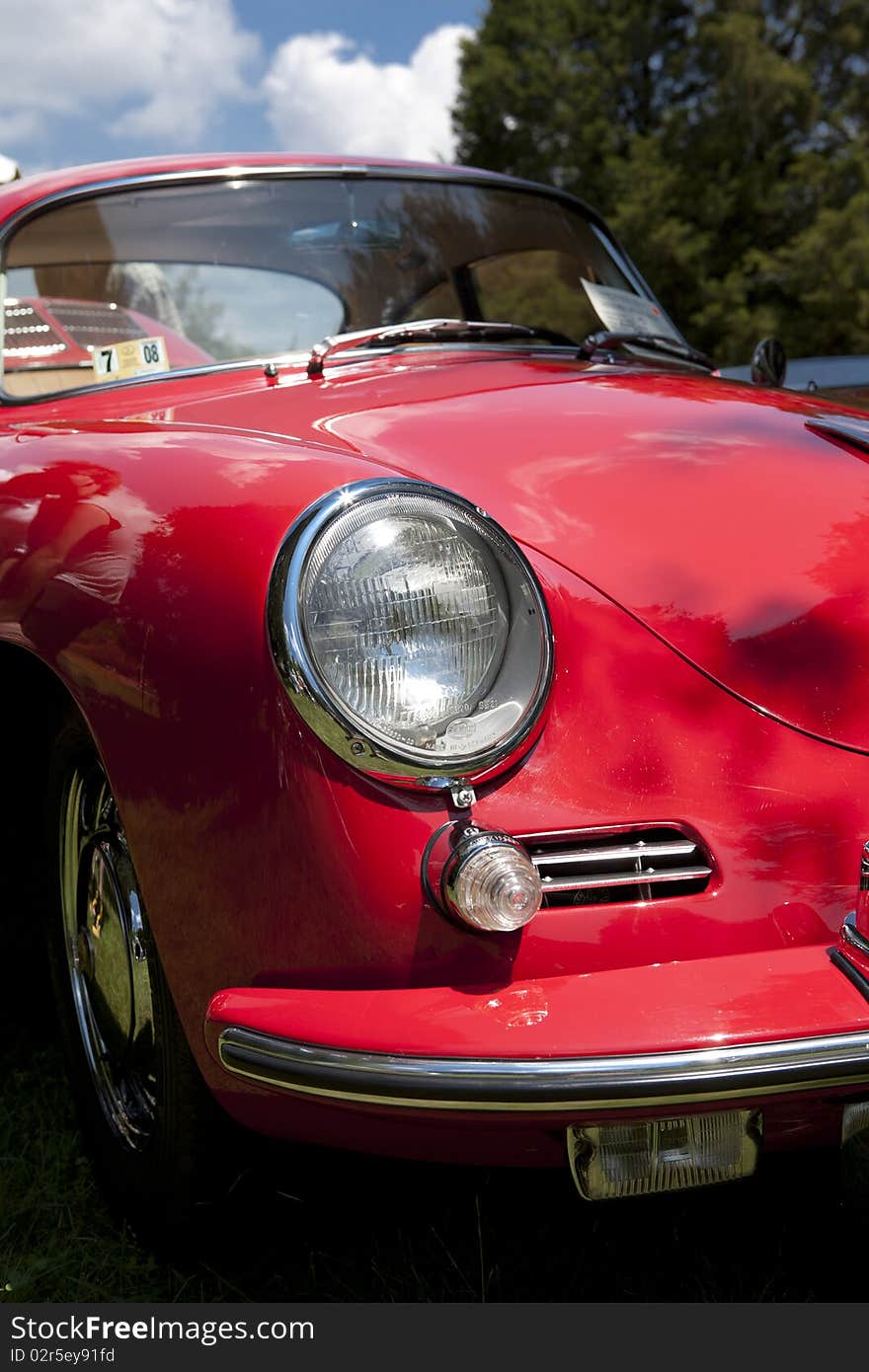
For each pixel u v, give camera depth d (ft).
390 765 3.87
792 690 4.24
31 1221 5.00
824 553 4.48
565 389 5.50
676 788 4.07
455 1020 3.79
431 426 5.04
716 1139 3.98
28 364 6.09
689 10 90.63
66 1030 5.24
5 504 4.71
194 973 4.22
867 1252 4.60
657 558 4.40
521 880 3.80
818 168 85.15
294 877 3.96
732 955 3.98
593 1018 3.77
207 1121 4.46
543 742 4.03
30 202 6.32
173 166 6.70
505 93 89.45
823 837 4.10
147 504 4.35
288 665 3.88
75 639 4.35
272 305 6.63
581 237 7.76
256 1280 4.75
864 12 87.86
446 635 3.96
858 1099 3.94
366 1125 4.04
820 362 10.44
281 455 4.42
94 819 4.91
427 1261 4.77
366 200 7.00
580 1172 3.94
